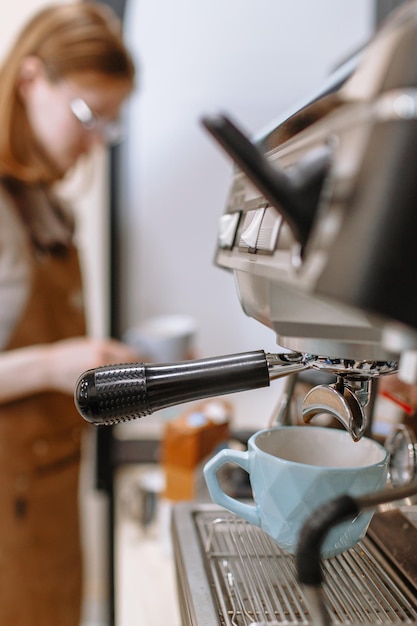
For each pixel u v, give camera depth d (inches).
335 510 11.0
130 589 33.4
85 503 57.7
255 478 16.6
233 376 15.5
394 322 9.8
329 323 12.3
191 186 58.0
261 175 9.9
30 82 38.4
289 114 15.4
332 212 9.7
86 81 37.9
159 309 59.4
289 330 12.8
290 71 56.9
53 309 41.9
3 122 38.1
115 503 51.8
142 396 15.1
